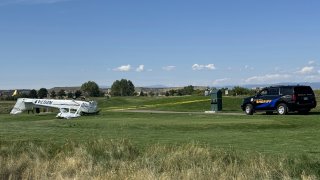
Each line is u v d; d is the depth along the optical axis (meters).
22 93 87.44
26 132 20.05
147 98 67.81
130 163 12.70
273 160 12.01
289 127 22.83
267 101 31.73
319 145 15.20
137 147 14.57
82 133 19.55
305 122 24.31
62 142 16.00
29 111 45.94
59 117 35.91
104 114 38.62
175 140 16.69
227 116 30.52
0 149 14.72
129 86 113.12
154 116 32.62
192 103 47.62
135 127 23.25
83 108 38.84
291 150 14.04
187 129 22.25
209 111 37.94
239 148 14.41
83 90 101.88
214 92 38.16
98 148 14.09
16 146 15.09
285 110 31.00
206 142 15.93
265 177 11.09
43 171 12.37
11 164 12.79
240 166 11.83
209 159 12.45
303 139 16.83
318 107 37.81
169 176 11.53
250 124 23.39
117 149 13.91
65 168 12.62
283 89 31.28
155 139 17.08
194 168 11.80
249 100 32.78
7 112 56.41
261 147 14.74
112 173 12.03
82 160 13.09
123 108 49.41
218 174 11.48
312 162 11.81
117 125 24.09
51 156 13.96
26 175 12.29
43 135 18.53
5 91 97.75
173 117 30.64
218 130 21.70
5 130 21.23
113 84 112.56
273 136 17.92
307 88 31.31
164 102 54.34
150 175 11.55
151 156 13.02
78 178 11.87
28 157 13.62
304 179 10.73
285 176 11.01
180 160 12.54
